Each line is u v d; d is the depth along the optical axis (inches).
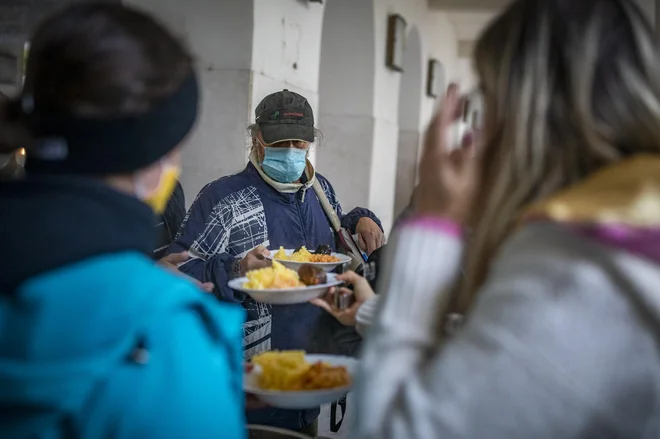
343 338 65.8
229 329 31.1
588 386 25.5
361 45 215.3
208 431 27.5
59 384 25.2
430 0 298.2
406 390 28.8
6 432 25.5
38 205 27.5
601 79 30.5
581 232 27.1
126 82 27.9
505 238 31.8
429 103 317.7
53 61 27.9
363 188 219.1
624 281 25.8
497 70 32.7
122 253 28.8
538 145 31.1
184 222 85.0
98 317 26.5
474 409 26.5
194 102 31.3
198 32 133.2
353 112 218.4
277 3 140.3
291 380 50.0
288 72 148.5
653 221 26.2
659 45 33.0
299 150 85.8
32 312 26.0
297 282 65.4
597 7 31.4
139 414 26.5
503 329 26.7
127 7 30.7
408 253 32.0
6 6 133.0
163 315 27.9
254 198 85.9
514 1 33.7
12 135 28.0
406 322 31.1
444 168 32.7
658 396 25.6
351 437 31.0
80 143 28.1
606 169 30.0
